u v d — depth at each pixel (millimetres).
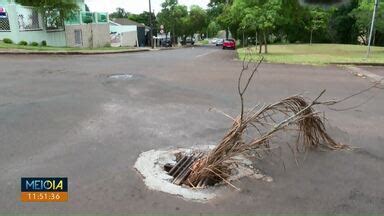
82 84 8703
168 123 5586
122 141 4707
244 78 10531
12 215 2955
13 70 10656
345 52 23125
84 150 4348
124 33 41812
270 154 4367
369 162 4250
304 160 4230
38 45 21094
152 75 10586
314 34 42125
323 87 9281
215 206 3162
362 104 7371
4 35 19812
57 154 4199
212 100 7359
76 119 5637
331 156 4391
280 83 9797
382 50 25141
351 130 5535
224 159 3572
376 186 3641
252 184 3584
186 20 64938
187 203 3197
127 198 3252
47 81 8977
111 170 3803
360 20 26328
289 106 4320
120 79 9609
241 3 21984
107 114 5988
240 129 3635
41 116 5742
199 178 3602
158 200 3234
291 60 16516
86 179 3588
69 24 26281
